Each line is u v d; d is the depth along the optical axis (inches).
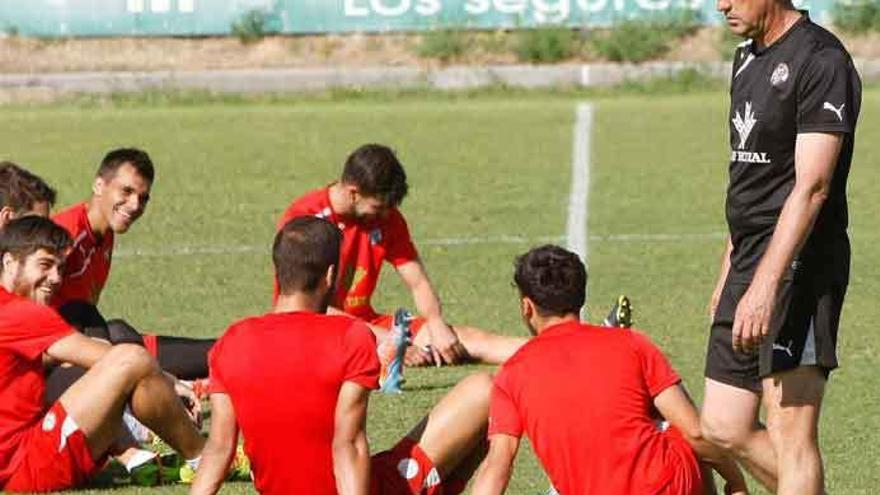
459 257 1565.0
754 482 907.4
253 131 2322.8
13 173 972.6
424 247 1610.5
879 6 2910.9
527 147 2161.7
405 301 1407.5
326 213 1155.3
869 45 2891.2
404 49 2945.4
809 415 769.6
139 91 2770.7
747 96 780.6
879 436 992.9
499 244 1620.3
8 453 863.1
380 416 1041.5
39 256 870.4
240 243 1642.5
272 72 2815.0
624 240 1627.7
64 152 2178.9
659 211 1764.3
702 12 2938.0
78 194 1918.1
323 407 727.1
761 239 785.6
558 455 724.7
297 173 2007.9
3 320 856.3
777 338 764.0
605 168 2014.0
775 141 773.3
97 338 965.2
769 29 773.9
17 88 2785.4
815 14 2920.8
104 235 1043.3
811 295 765.9
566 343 735.1
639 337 741.9
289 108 2573.8
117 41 2947.8
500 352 1168.8
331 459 732.0
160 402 867.4
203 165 2065.7
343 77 2815.0
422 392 1098.7
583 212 1761.8
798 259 764.6
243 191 1904.5
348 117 2447.1
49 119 2471.7
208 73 2822.3
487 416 781.3
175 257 1579.7
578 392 722.8
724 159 2054.6
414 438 781.3
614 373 726.5
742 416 779.4
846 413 1042.1
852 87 759.7
